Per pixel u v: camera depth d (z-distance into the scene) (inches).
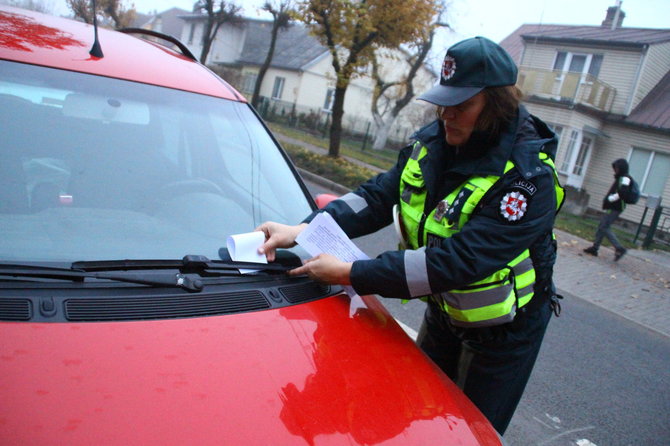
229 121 95.8
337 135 652.1
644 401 175.5
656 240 623.5
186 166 85.2
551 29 1046.4
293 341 63.4
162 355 54.8
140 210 76.0
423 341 96.6
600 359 206.2
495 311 75.7
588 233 572.4
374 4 546.9
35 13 97.6
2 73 76.8
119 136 81.1
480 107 70.5
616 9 1018.7
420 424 58.8
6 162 70.7
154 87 90.3
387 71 1087.0
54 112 77.7
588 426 150.6
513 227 70.5
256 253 75.9
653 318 293.4
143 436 46.1
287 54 1470.2
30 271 59.9
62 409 46.2
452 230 74.6
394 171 88.5
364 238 305.3
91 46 90.9
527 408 153.8
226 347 58.7
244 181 89.5
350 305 76.9
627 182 423.8
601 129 876.0
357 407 57.3
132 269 66.0
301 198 95.0
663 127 812.0
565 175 852.0
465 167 73.5
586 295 315.0
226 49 1659.7
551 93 857.5
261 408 52.4
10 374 47.9
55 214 69.7
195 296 65.6
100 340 54.4
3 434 42.9
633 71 848.9
